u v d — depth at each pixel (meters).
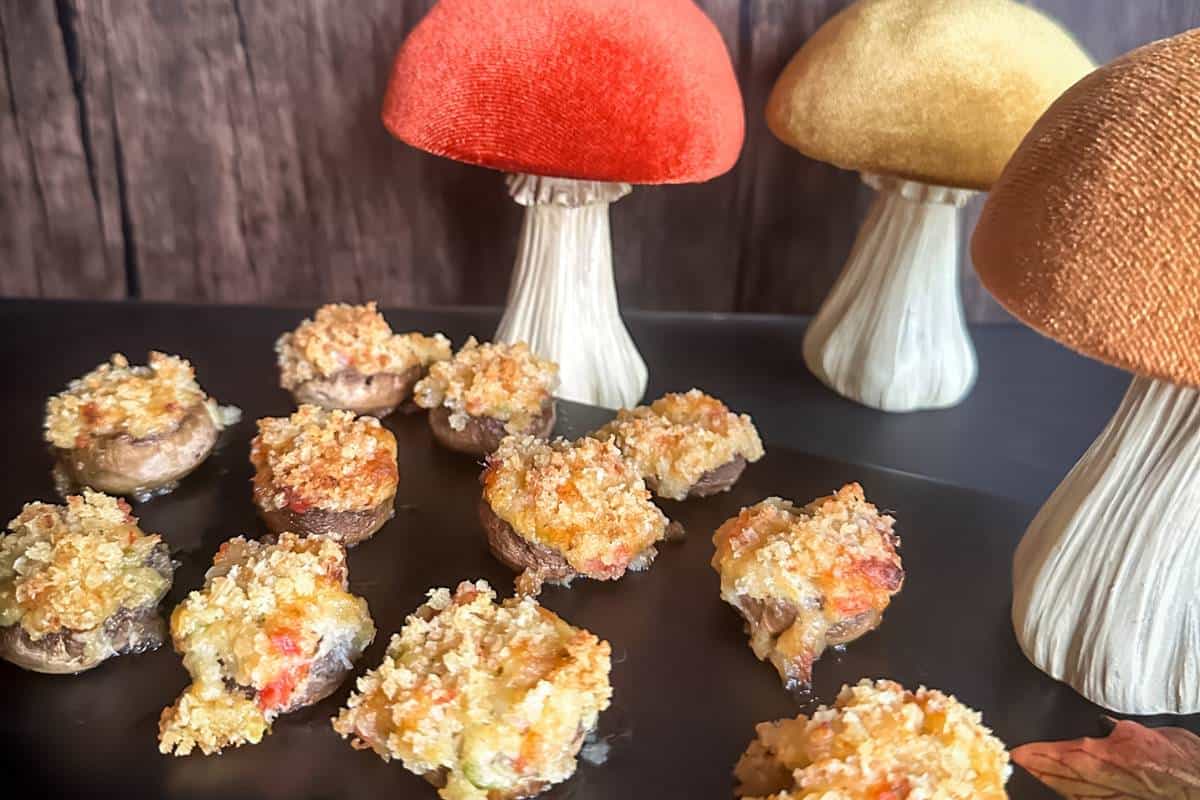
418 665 0.21
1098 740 0.22
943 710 0.20
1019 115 0.29
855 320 0.37
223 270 0.43
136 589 0.23
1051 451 0.36
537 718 0.20
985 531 0.28
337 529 0.26
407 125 0.28
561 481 0.24
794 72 0.32
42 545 0.23
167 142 0.40
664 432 0.28
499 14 0.27
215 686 0.21
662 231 0.43
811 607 0.23
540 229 0.33
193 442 0.27
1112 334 0.17
